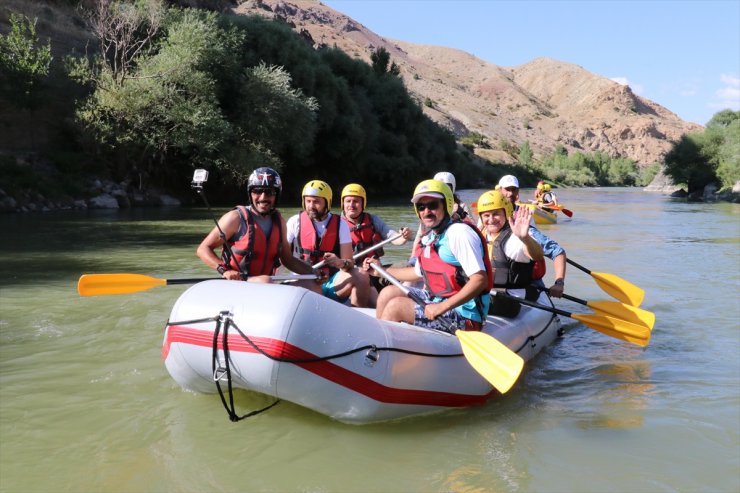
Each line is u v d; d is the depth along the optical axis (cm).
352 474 313
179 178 2633
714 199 3725
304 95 3012
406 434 362
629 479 310
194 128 2331
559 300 734
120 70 2456
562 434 363
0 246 1093
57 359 476
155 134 2331
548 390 438
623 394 428
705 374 470
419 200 403
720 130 4228
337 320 359
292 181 3356
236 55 2702
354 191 602
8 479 303
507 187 666
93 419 371
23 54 2230
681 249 1185
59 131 2341
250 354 348
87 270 851
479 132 12606
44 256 979
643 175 12012
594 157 11525
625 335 477
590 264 991
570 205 3011
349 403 360
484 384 413
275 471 315
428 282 414
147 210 2119
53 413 379
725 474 315
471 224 396
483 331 439
